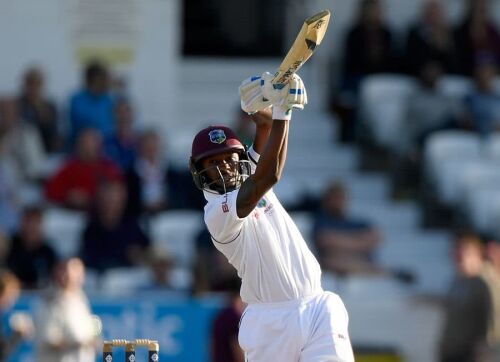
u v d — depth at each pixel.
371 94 49.16
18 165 46.31
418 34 51.09
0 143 45.19
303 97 21.38
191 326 40.66
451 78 51.50
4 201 43.97
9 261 41.91
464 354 39.31
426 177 47.84
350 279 43.94
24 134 46.56
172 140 48.81
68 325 37.19
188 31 53.78
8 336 38.72
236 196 21.77
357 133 50.06
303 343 22.58
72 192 44.88
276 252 22.58
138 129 50.00
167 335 40.59
